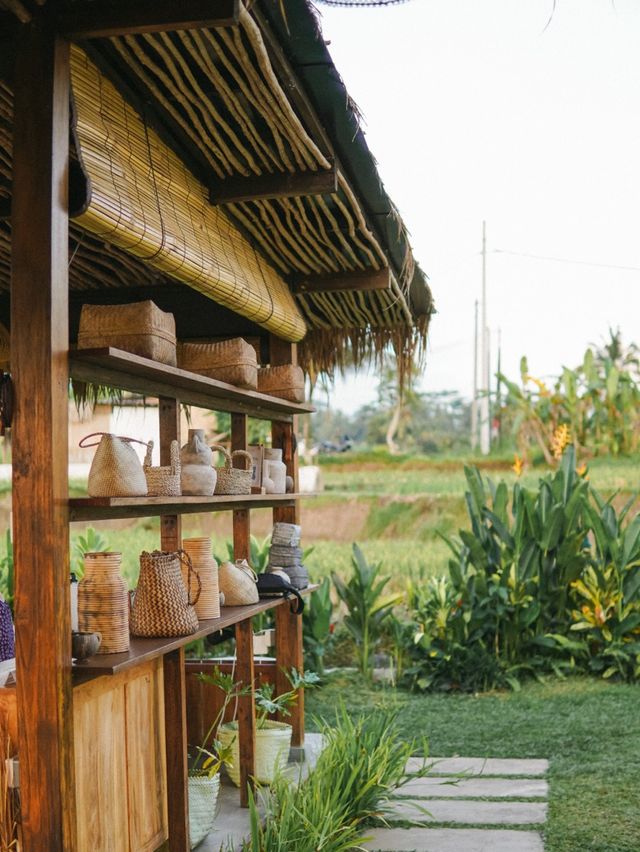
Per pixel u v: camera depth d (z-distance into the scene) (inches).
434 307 214.8
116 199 112.0
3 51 100.3
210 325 202.4
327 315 215.2
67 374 100.0
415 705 265.3
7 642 148.1
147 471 125.7
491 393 715.4
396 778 181.3
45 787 95.8
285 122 125.7
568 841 161.8
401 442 995.9
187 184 141.6
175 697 131.7
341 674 300.0
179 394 142.9
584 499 314.3
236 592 163.0
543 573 304.8
